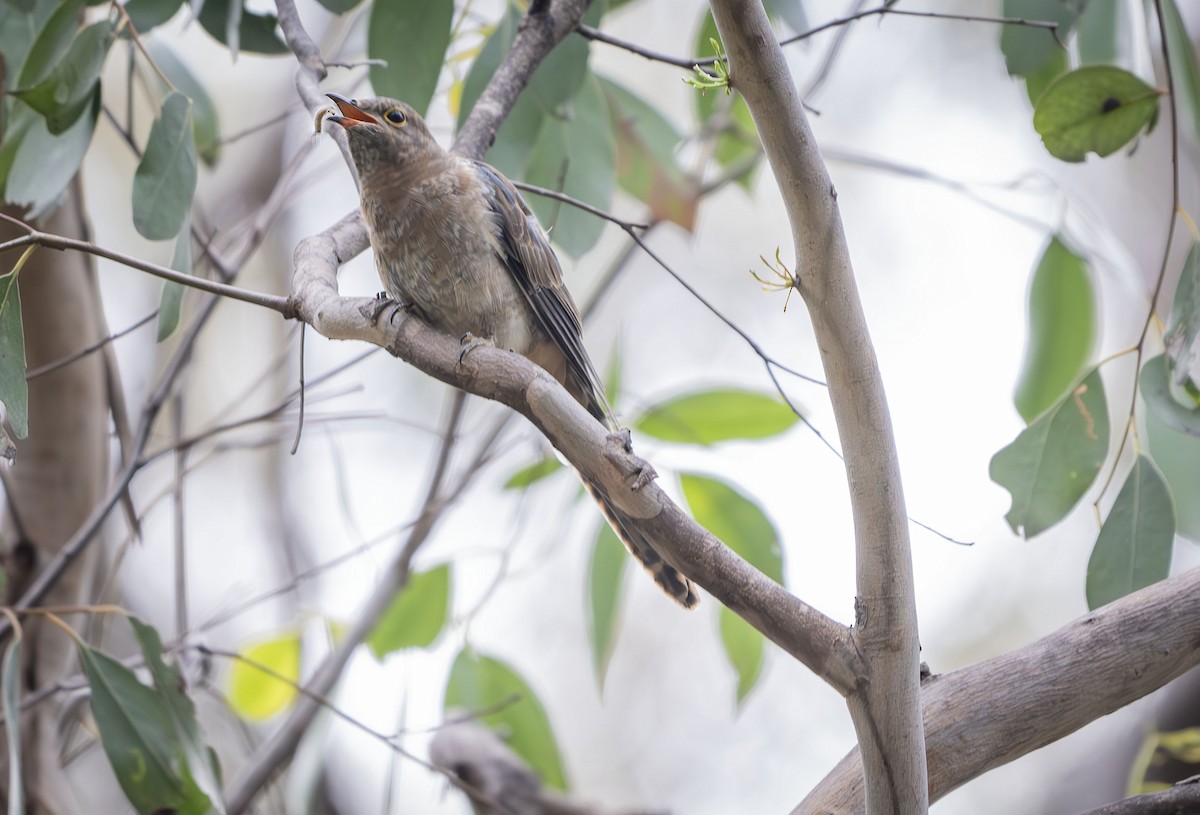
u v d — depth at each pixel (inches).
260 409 566.9
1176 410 256.4
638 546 243.4
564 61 314.5
